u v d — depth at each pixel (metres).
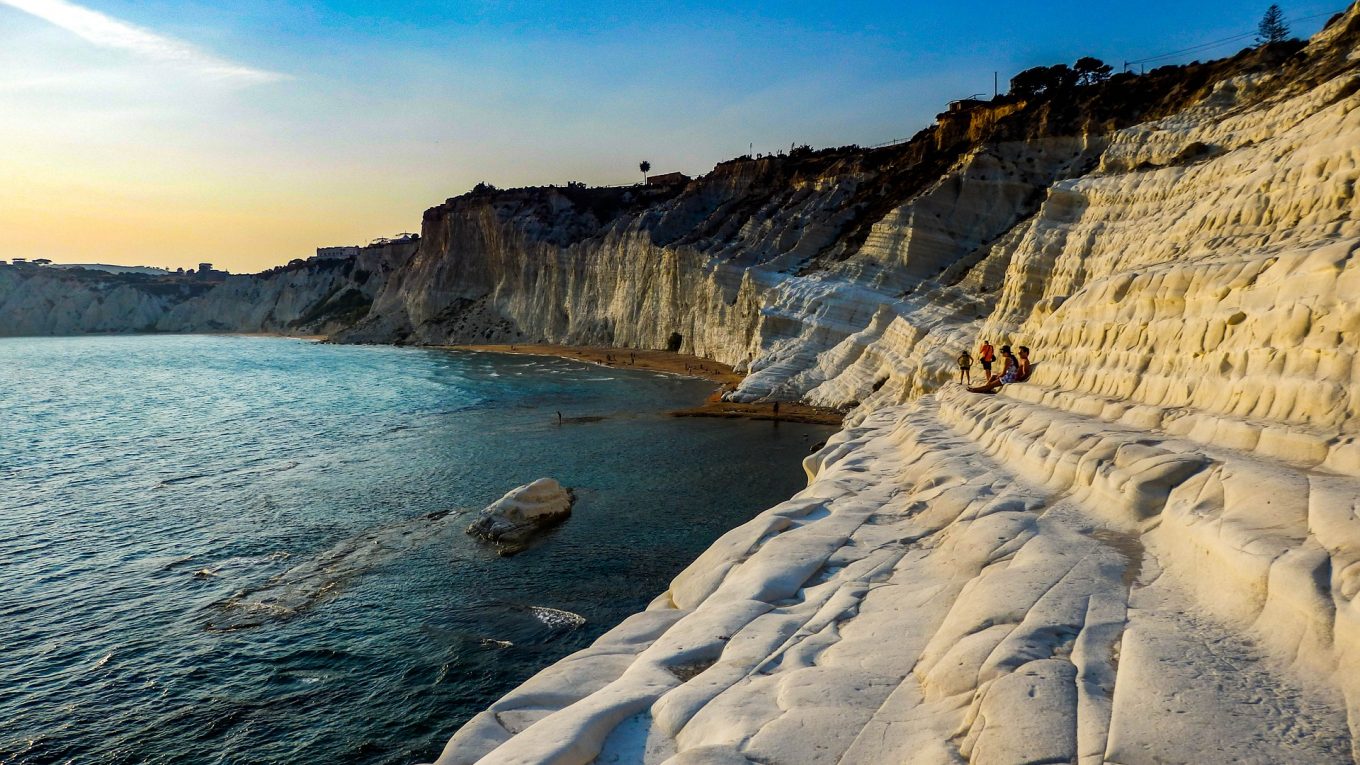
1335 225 10.63
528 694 6.23
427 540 21.66
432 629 16.08
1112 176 32.84
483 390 60.84
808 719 4.77
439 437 39.06
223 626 16.38
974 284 42.88
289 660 14.95
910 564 8.05
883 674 5.40
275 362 101.12
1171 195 25.42
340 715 13.15
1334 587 4.43
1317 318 7.74
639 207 120.94
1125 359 12.39
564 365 82.81
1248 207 14.40
